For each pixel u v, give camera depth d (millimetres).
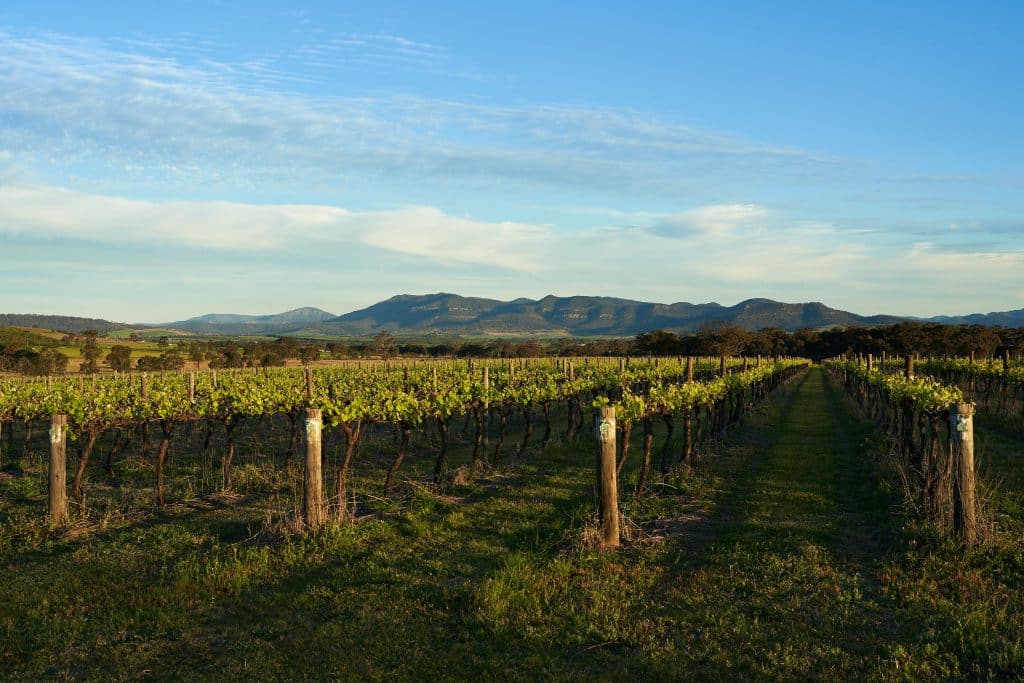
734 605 6594
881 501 10672
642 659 5512
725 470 14023
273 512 10227
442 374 27516
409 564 7965
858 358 42906
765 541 8594
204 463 15758
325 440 16219
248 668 5523
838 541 8703
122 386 23688
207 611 6727
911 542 7906
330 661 5609
